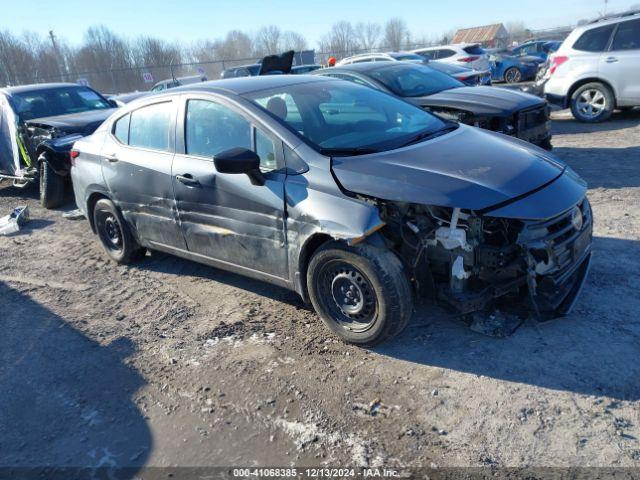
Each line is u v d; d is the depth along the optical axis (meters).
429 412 2.93
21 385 3.60
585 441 2.61
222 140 4.05
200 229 4.26
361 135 3.94
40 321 4.47
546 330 3.52
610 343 3.32
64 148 7.65
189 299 4.61
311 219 3.41
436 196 3.11
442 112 6.87
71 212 7.64
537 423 2.76
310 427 2.92
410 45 38.78
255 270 4.00
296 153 3.62
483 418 2.84
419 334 3.65
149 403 3.27
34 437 3.08
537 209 3.13
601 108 10.28
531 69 22.02
